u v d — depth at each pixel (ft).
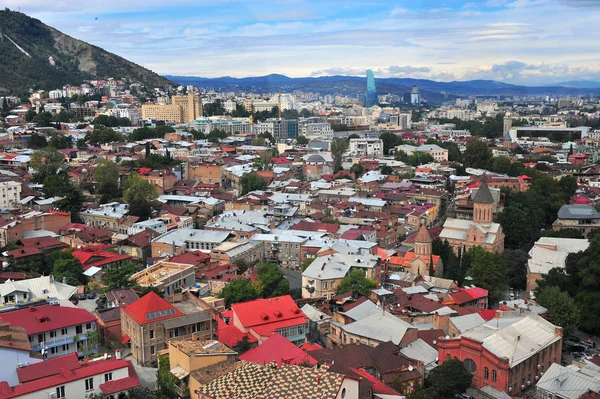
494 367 383.24
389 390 343.05
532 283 647.97
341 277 606.96
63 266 613.52
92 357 379.96
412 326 453.99
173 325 396.78
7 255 644.27
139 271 628.28
